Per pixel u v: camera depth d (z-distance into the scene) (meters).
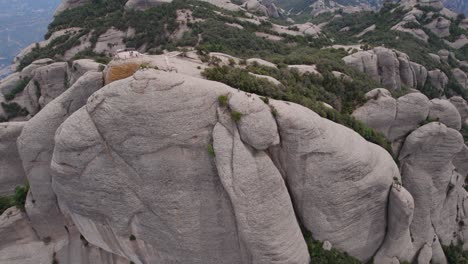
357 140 26.97
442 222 35.84
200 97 22.44
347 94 39.41
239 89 24.98
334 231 26.34
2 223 29.33
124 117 22.00
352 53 58.56
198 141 22.75
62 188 25.03
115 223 25.08
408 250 30.42
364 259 28.95
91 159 23.33
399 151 36.44
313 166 24.52
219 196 23.50
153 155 22.78
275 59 44.62
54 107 26.64
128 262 28.62
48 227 29.56
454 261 35.22
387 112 36.38
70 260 29.48
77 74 41.84
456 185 37.25
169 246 24.78
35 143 26.97
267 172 22.83
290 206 24.16
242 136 22.55
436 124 33.50
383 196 27.59
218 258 24.77
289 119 23.44
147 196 23.67
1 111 59.62
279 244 22.92
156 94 21.73
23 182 40.22
